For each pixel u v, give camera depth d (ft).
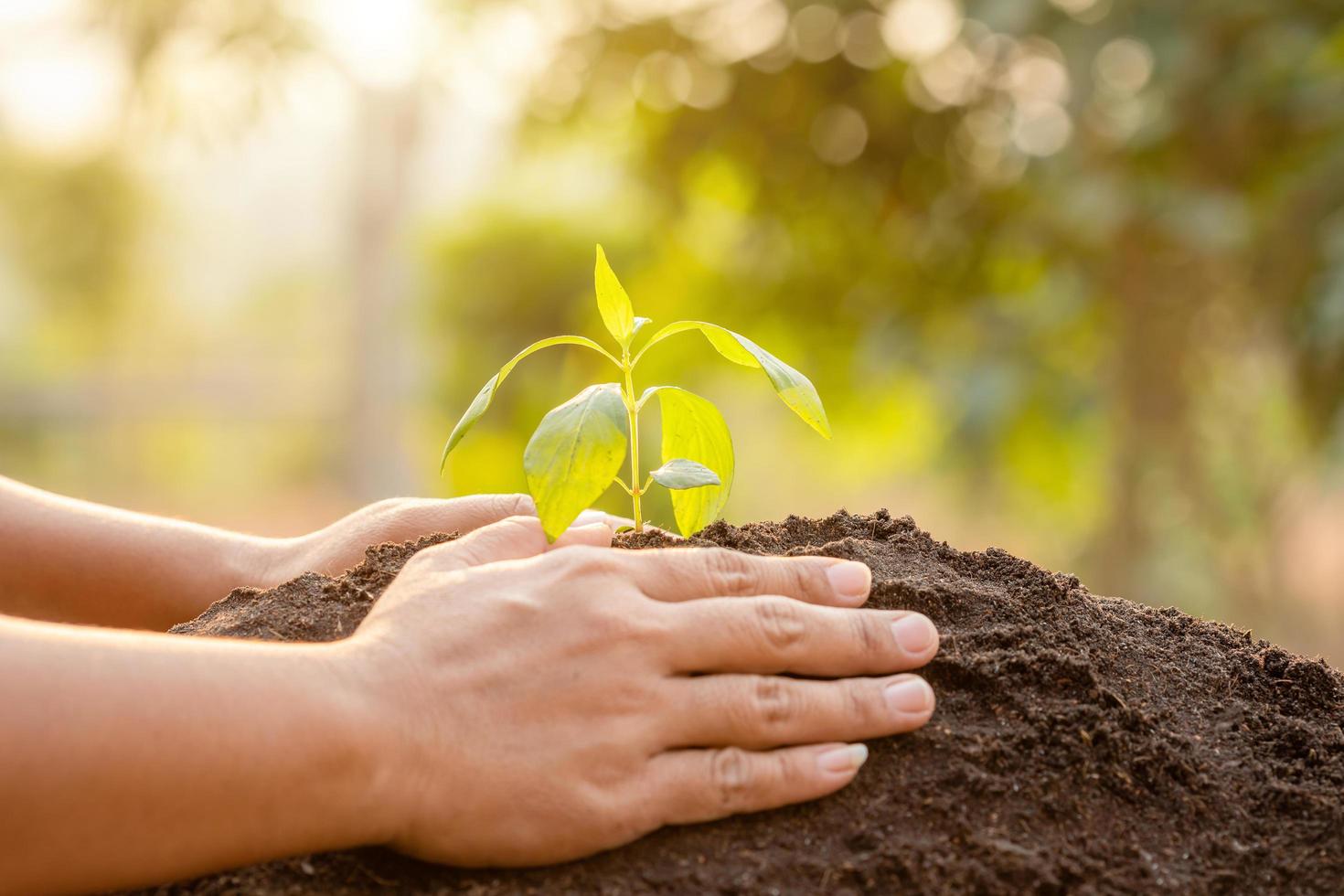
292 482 40.34
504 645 2.31
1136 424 12.19
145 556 3.54
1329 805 2.59
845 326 13.04
